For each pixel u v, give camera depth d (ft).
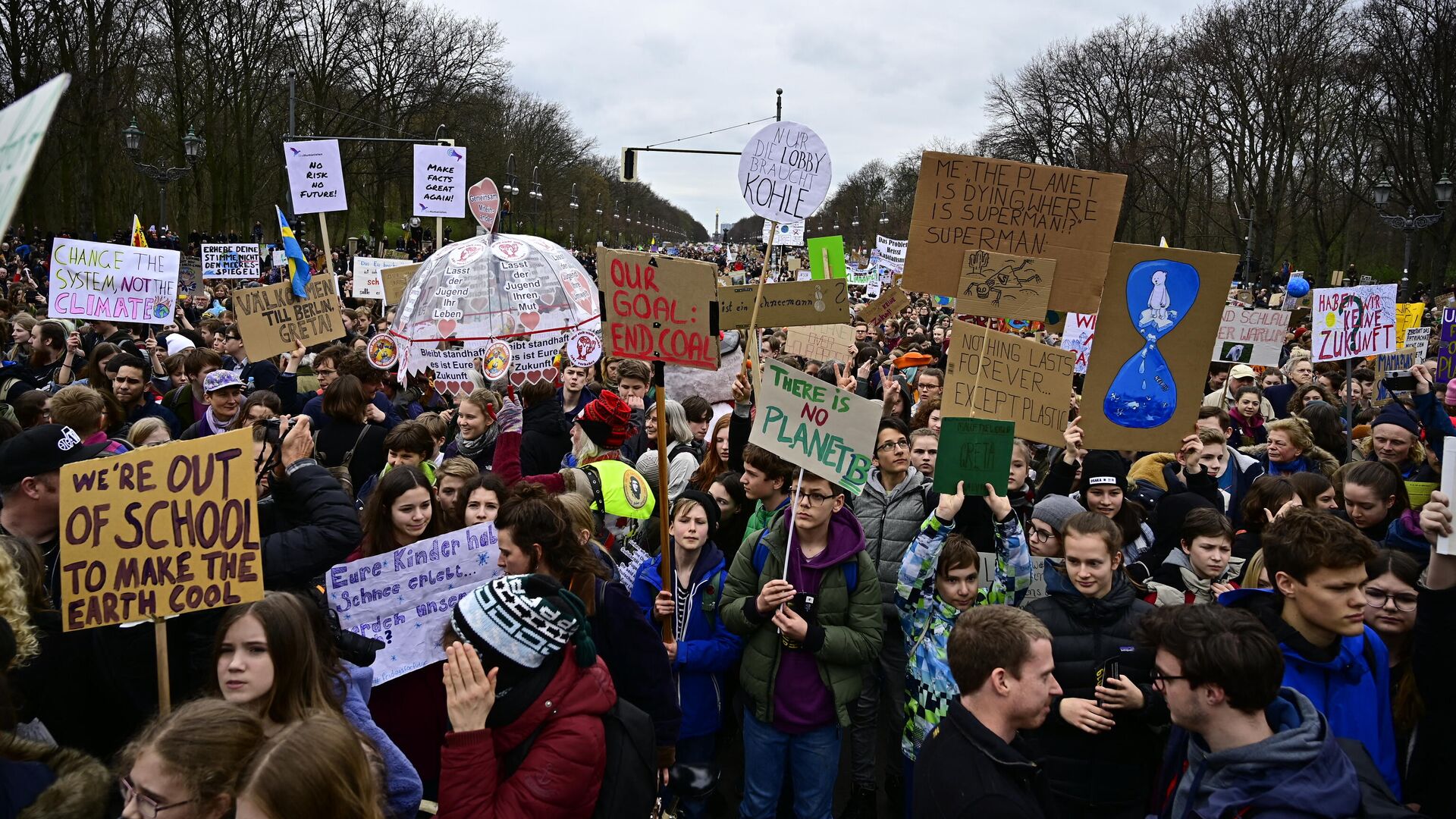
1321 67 144.05
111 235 122.62
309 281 29.37
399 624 12.87
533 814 9.07
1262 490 17.22
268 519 13.30
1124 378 18.20
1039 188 17.90
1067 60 186.50
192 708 7.95
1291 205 157.79
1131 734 12.45
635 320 15.56
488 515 14.73
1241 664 8.59
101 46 111.75
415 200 34.73
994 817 9.41
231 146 142.20
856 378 33.22
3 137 5.57
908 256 18.35
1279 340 36.81
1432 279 141.59
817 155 19.22
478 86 164.96
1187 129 167.12
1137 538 17.22
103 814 8.46
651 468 21.57
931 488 18.11
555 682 9.59
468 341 28.58
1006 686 10.14
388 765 10.47
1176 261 17.92
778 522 15.60
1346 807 8.32
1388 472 16.33
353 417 22.47
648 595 15.72
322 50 146.51
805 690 14.85
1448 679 10.54
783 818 16.93
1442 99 131.34
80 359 32.71
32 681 10.75
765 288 27.91
